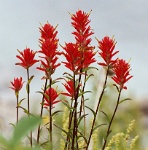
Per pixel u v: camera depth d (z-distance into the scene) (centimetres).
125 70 103
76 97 102
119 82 104
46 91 104
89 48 102
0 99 171
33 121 42
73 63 99
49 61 98
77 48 98
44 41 100
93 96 179
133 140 130
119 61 104
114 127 189
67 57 98
